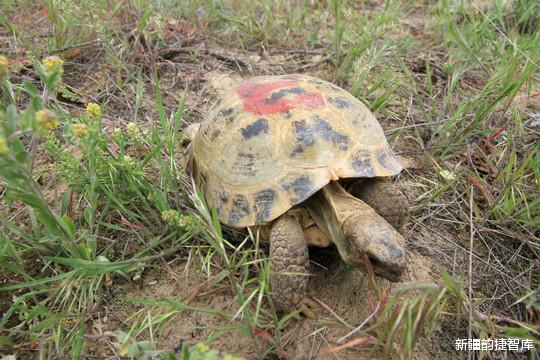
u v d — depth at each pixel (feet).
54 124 0.71
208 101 1.52
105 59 1.62
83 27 1.64
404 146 1.37
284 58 1.74
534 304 0.94
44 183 1.16
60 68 0.84
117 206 1.04
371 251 0.80
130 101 1.48
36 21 1.77
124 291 0.97
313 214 0.94
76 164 0.97
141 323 0.89
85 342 0.88
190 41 1.76
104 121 1.37
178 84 1.57
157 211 1.07
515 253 1.08
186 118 1.43
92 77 1.55
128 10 1.75
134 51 1.59
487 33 1.68
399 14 1.98
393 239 0.81
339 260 1.01
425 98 1.55
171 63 1.63
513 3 1.95
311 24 1.94
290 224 0.90
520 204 1.16
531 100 1.55
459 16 1.97
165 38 1.74
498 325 0.94
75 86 1.50
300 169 0.89
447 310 0.95
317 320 0.91
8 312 0.87
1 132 0.70
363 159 0.93
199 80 1.60
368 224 0.83
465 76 1.64
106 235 1.06
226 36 1.82
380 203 0.99
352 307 0.94
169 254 1.02
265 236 0.97
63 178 0.97
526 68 1.30
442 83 1.62
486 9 2.00
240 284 0.96
